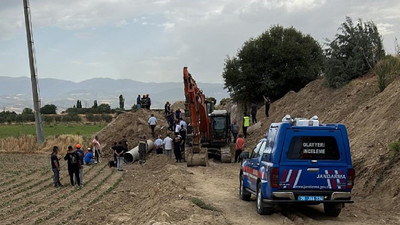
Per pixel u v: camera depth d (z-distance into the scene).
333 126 12.68
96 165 33.91
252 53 49.09
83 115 95.19
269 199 12.69
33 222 15.05
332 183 12.48
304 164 12.45
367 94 29.03
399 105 20.23
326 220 12.78
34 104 44.00
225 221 12.32
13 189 22.98
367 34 34.50
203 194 17.77
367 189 16.11
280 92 49.28
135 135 42.34
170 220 12.16
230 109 55.81
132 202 18.14
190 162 28.95
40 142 43.81
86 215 15.80
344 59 35.47
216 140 32.91
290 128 12.59
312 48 48.94
